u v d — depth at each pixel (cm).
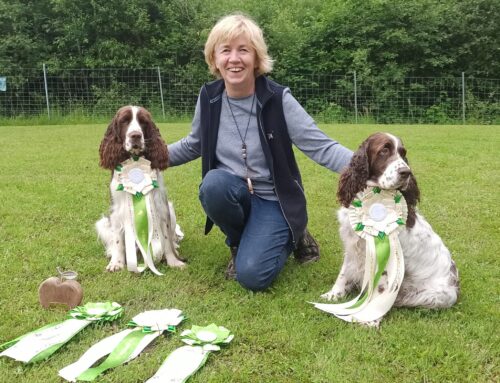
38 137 1152
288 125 370
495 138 1127
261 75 379
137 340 275
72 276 320
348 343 282
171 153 424
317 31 2072
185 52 2044
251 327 297
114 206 405
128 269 384
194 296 345
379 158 321
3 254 408
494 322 312
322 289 363
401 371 260
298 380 249
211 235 478
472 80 2041
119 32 2000
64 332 279
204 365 260
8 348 265
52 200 574
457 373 258
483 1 2025
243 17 366
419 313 322
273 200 382
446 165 796
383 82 1994
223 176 361
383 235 322
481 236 473
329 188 651
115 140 405
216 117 378
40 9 2011
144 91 1962
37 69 1928
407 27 2044
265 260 348
